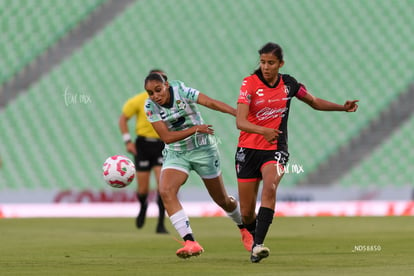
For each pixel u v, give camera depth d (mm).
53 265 21750
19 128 75750
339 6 84312
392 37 80750
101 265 21641
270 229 41188
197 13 85375
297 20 83438
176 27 84250
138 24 85000
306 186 67688
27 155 72812
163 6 86438
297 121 72562
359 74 76938
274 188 21703
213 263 22047
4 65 81500
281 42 81438
